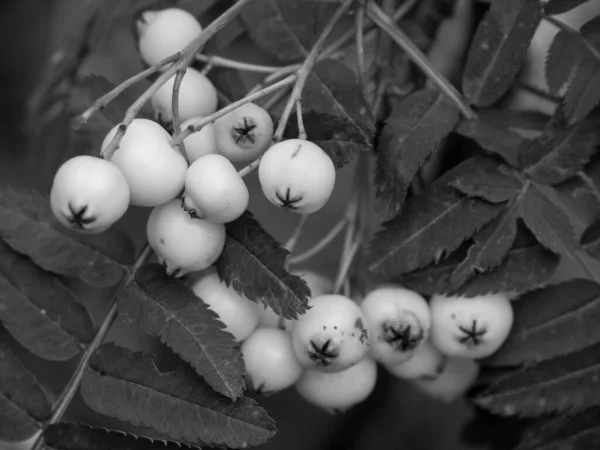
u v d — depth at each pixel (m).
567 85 0.18
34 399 0.17
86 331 0.17
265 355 0.18
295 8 0.19
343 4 0.18
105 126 0.19
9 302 0.17
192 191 0.16
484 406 0.18
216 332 0.17
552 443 0.18
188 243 0.16
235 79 0.19
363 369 0.18
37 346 0.17
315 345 0.17
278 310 0.17
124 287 0.17
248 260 0.17
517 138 0.18
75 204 0.16
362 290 0.19
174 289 0.17
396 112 0.18
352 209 0.19
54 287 0.17
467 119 0.18
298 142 0.16
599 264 0.18
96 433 0.17
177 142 0.16
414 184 0.19
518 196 0.18
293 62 0.19
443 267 0.18
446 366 0.19
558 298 0.18
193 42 0.17
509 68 0.18
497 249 0.18
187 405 0.17
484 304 0.18
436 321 0.18
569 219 0.18
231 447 0.16
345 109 0.18
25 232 0.17
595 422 0.18
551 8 0.18
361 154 0.19
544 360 0.18
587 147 0.18
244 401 0.16
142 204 0.16
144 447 0.17
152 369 0.17
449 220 0.18
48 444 0.17
